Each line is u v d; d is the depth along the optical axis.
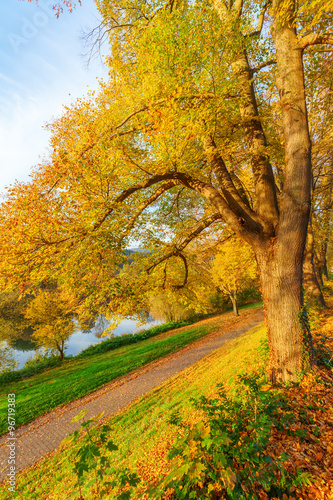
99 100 6.96
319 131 11.16
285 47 5.30
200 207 11.39
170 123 4.74
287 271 5.30
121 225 6.18
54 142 6.34
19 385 16.92
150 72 5.30
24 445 9.54
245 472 2.52
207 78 4.95
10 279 5.53
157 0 6.40
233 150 6.18
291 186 5.30
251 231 5.82
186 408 8.06
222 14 6.07
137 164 6.23
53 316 21.52
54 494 6.37
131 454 6.64
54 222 5.29
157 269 9.44
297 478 2.64
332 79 6.89
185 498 2.44
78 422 10.56
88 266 6.15
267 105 7.30
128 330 33.25
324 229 16.02
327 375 4.96
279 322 5.31
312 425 3.66
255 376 3.72
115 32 7.66
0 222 5.30
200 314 31.56
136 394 11.98
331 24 4.67
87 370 17.33
